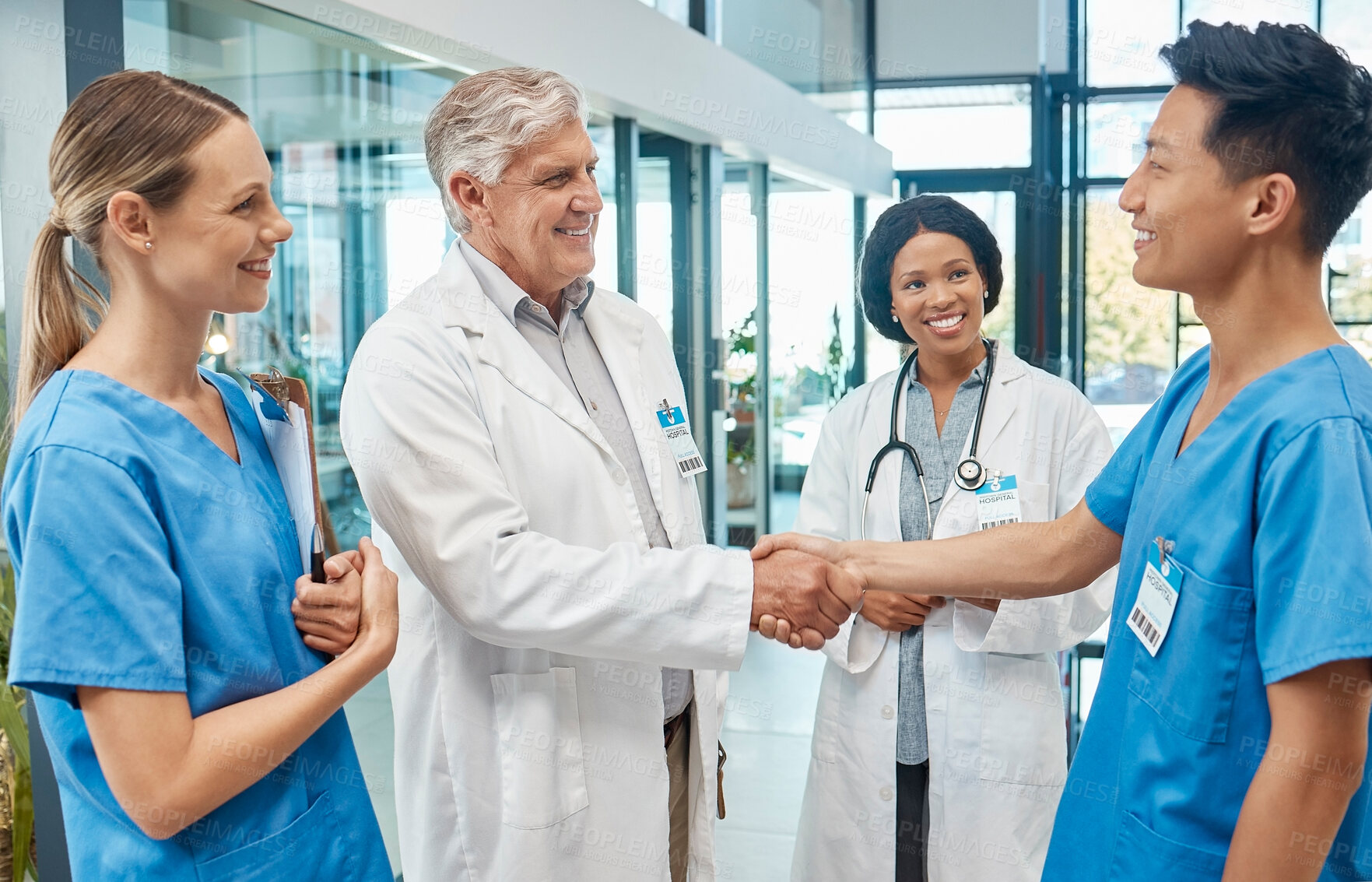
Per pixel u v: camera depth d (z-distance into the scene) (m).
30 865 1.82
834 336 6.67
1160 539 0.95
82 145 0.90
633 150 3.87
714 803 1.55
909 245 1.80
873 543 1.45
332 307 2.49
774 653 4.64
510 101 1.30
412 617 1.39
